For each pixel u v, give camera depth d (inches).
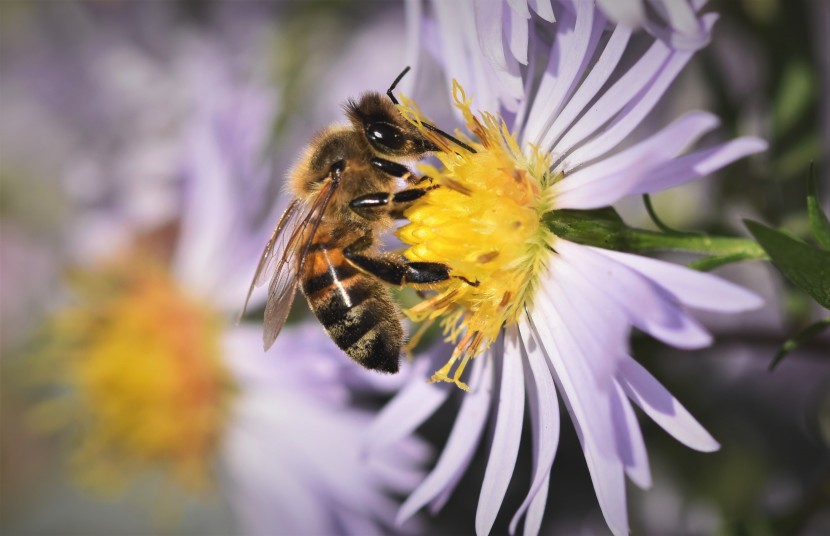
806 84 3.8
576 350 3.2
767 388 4.2
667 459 4.1
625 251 3.3
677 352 3.8
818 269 3.1
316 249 3.6
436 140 3.4
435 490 3.4
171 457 4.6
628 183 3.1
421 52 3.6
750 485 4.1
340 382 4.0
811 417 4.1
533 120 3.3
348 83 4.5
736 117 3.9
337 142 3.6
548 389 3.3
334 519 4.3
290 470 4.3
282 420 4.3
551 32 3.3
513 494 4.1
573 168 3.3
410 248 3.4
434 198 3.4
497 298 3.4
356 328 3.6
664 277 3.1
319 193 3.6
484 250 3.4
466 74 3.5
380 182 3.6
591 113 3.2
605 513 3.1
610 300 3.2
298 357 4.1
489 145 3.4
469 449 3.4
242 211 4.5
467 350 3.4
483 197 3.4
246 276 4.5
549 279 3.3
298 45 4.6
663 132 3.0
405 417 3.6
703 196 4.1
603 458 3.1
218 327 4.5
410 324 3.7
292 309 4.2
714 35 3.9
